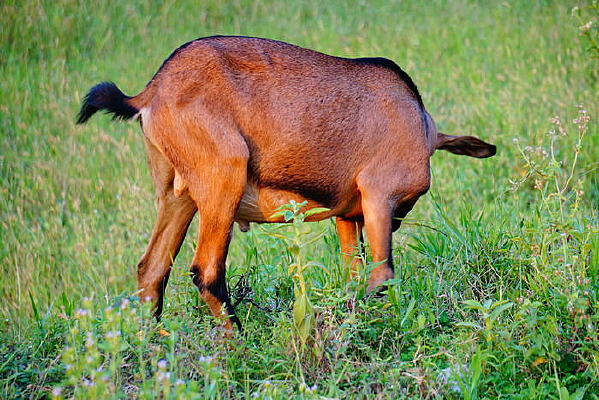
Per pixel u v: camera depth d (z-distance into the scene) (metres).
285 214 9.89
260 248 15.05
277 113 11.20
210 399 8.76
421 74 23.06
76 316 8.64
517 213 15.18
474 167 18.50
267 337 10.84
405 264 13.12
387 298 11.64
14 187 17.97
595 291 10.73
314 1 28.83
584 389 9.32
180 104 10.85
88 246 15.92
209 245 11.18
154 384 8.92
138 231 16.42
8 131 20.30
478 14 27.16
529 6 27.03
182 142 10.92
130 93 21.94
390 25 26.89
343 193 12.04
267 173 11.40
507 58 23.58
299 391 9.39
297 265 9.77
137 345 9.70
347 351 10.43
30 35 24.84
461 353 10.01
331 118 11.54
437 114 20.69
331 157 11.63
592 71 22.30
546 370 9.77
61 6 26.17
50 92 21.88
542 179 12.45
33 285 14.66
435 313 11.42
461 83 22.30
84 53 24.77
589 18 24.70
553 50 23.55
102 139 19.98
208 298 11.16
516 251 12.30
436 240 13.35
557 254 11.36
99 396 7.97
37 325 11.08
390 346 10.65
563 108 20.30
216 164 10.91
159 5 27.77
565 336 10.03
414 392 9.57
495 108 20.53
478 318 11.13
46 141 19.92
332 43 25.30
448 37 25.58
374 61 12.36
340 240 13.08
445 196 17.44
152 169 11.75
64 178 18.30
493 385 9.83
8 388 9.30
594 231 10.92
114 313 8.84
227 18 27.31
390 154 12.08
